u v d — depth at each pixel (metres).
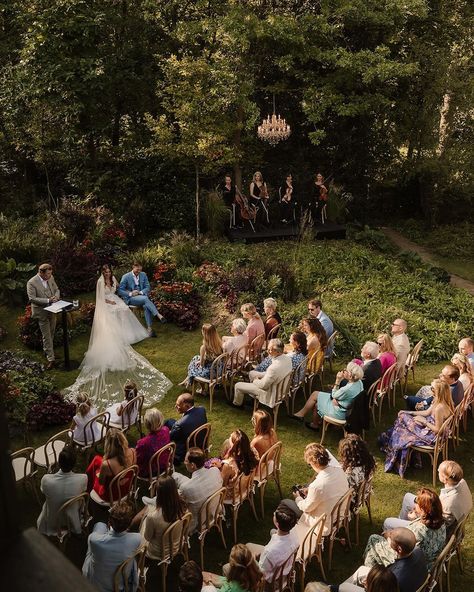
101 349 10.68
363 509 7.66
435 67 18.34
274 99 18.55
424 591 5.66
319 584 5.07
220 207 16.56
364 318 12.31
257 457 7.36
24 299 13.09
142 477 7.33
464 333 12.08
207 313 12.88
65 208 15.91
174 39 18.25
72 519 6.40
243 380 10.23
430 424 8.08
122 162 18.41
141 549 5.66
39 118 16.83
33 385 9.96
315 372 9.78
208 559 6.83
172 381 10.51
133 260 14.30
